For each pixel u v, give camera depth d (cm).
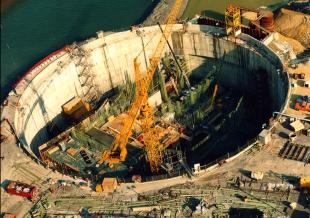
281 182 8600
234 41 12550
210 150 11531
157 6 16250
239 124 12175
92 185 9275
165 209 8556
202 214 8356
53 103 13038
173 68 13750
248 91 13112
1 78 14075
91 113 13188
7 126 10912
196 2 16050
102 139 12006
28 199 9194
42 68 12825
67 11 17188
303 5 14238
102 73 13875
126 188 9069
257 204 8331
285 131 9544
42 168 9775
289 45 12119
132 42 13625
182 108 12912
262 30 12406
